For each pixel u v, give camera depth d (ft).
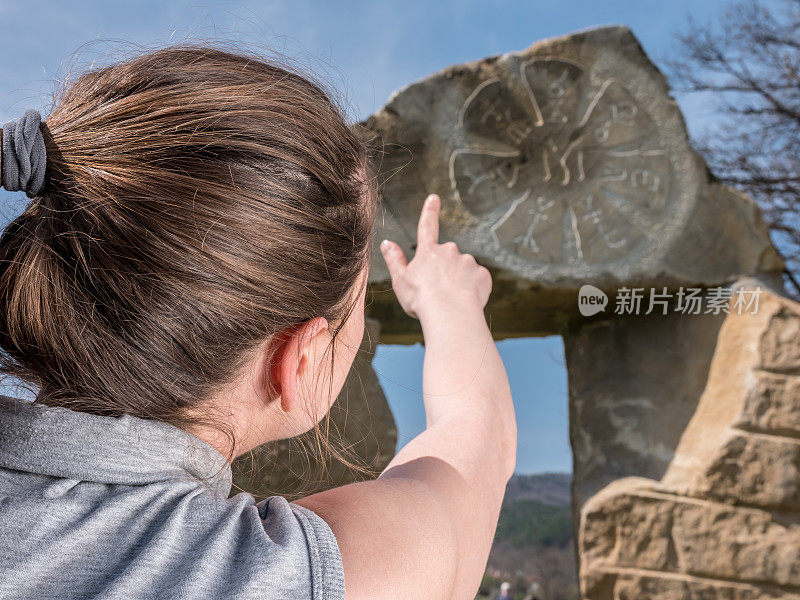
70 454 1.24
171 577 1.12
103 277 1.30
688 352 12.07
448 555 1.36
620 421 12.21
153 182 1.31
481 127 12.28
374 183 1.72
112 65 1.64
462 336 2.03
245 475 2.93
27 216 1.44
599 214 12.35
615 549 10.90
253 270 1.32
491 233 12.06
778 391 10.96
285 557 1.17
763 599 10.37
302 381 1.53
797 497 10.61
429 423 1.92
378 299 11.32
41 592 1.08
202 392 1.35
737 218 12.77
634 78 12.75
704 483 10.78
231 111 1.39
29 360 1.37
